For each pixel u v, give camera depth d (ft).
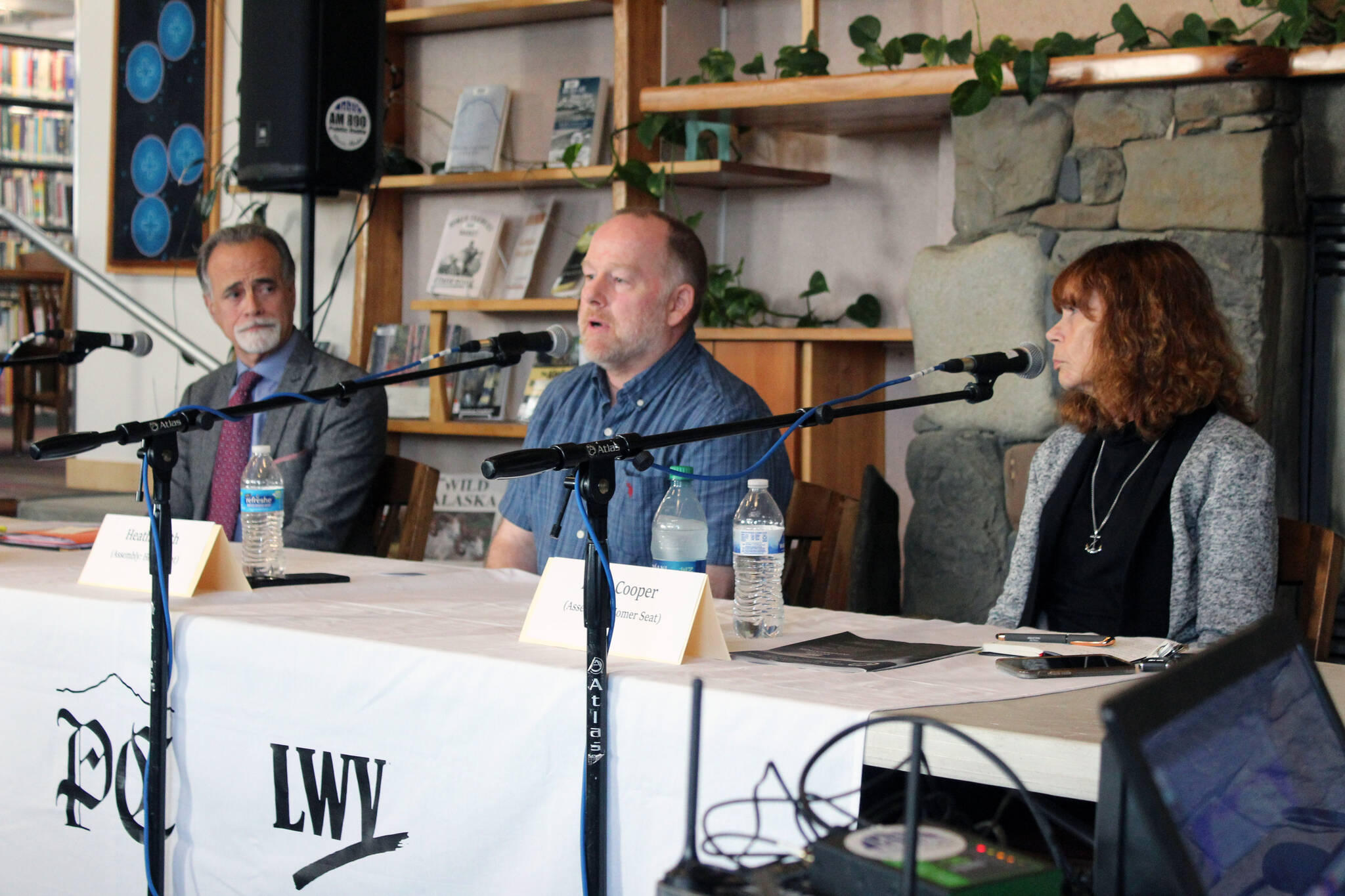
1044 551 6.94
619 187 12.16
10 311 26.58
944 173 11.44
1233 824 2.57
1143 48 9.45
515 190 13.80
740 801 3.94
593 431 7.77
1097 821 2.98
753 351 11.48
